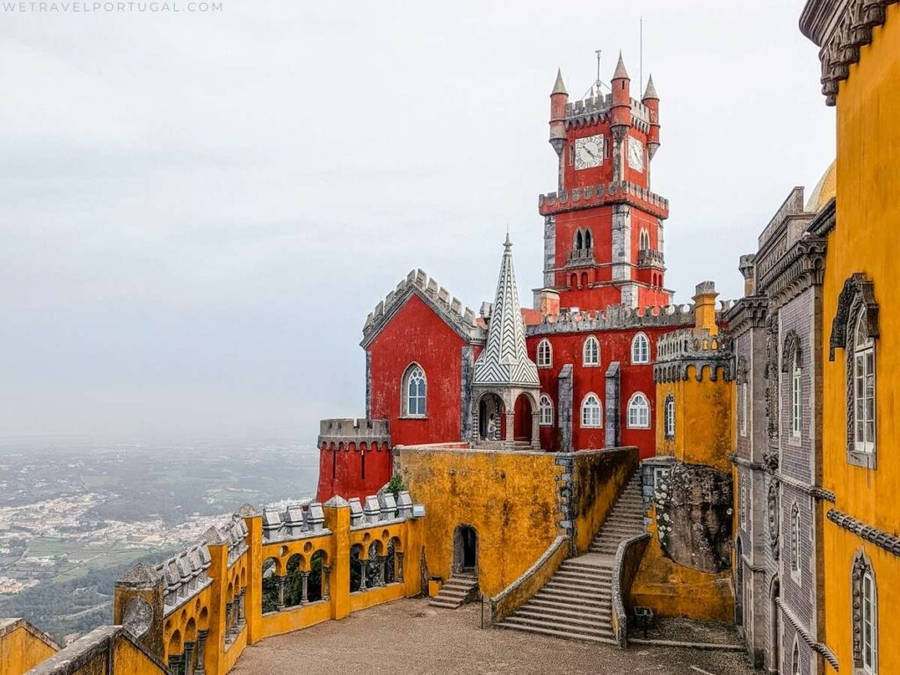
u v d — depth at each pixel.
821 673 21.97
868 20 16.34
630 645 35.59
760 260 33.50
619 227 73.62
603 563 41.06
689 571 41.12
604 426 58.12
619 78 74.56
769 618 31.44
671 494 42.22
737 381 38.75
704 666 32.88
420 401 61.47
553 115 78.56
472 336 58.38
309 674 31.69
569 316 60.41
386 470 61.62
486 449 51.47
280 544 37.94
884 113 16.20
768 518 31.44
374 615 41.12
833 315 21.22
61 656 15.84
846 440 19.38
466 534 48.62
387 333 63.03
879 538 16.39
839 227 19.69
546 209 77.81
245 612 35.69
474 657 33.91
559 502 43.00
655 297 77.19
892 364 15.98
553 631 37.00
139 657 19.38
